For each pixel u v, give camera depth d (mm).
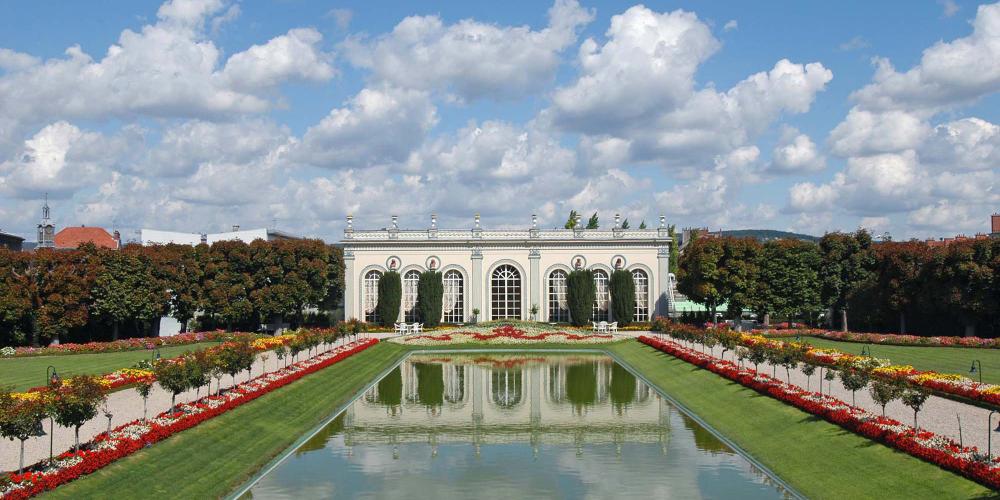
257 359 72938
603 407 54469
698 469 37656
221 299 104188
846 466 34500
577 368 77312
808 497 32219
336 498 33594
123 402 48000
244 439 41812
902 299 90625
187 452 37219
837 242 107750
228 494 34062
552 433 46031
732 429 45312
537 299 119500
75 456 32250
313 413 51406
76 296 87000
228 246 106875
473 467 38406
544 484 35406
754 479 35812
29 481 29125
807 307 106688
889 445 35156
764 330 101688
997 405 43094
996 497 27891
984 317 86938
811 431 40438
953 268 84625
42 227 143625
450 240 119438
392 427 48156
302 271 107562
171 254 102375
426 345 98625
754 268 106438
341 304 134750
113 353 81562
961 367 61469
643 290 119625
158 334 102562
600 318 119500
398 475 37125
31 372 63219
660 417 50656
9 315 82812
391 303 114812
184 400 48938
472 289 119562
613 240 119250
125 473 32844
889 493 30562
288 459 40250
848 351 75000
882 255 95250
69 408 31875
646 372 71438
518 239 119438
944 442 33156
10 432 29734
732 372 57969
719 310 138250
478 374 73000
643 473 37031
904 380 37438
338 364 72812
